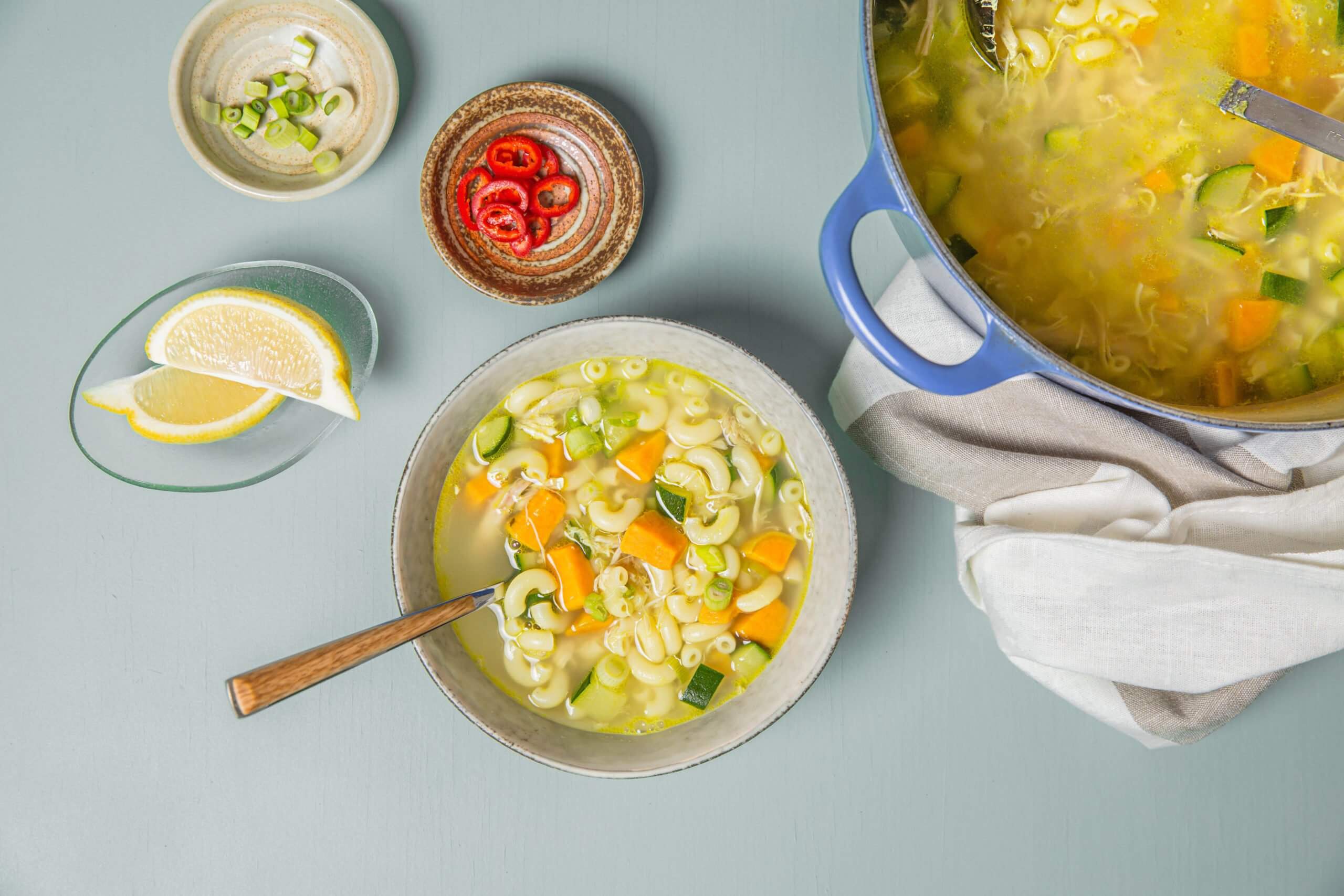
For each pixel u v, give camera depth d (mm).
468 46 599
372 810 587
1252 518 556
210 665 591
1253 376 507
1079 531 563
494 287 573
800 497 567
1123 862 587
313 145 592
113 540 594
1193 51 506
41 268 601
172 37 602
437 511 563
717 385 570
